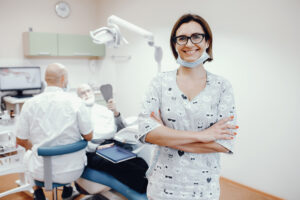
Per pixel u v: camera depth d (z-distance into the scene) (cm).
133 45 402
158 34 358
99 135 217
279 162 248
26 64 401
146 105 103
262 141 258
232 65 274
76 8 447
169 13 337
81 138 185
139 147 197
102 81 473
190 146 97
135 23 394
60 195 249
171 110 100
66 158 175
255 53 254
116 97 448
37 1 403
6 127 223
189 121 99
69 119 172
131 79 416
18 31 389
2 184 272
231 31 271
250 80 261
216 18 282
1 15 372
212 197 102
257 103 258
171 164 101
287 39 231
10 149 225
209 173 101
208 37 101
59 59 435
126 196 170
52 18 422
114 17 181
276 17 236
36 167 174
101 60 470
